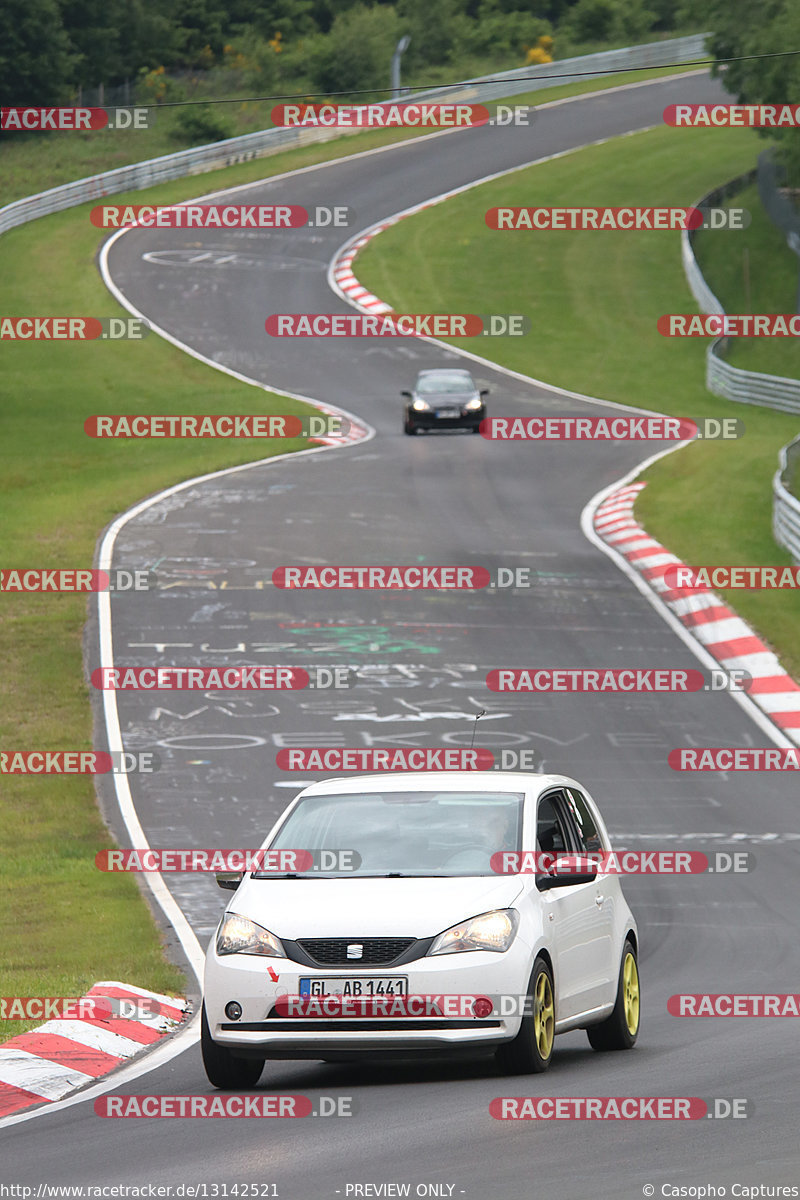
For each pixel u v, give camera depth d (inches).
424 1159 1101.1
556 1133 1167.0
